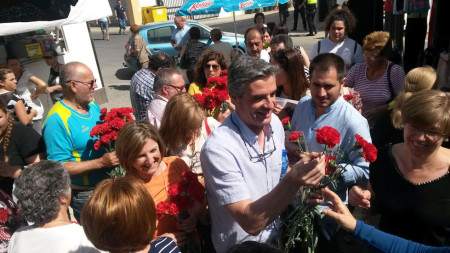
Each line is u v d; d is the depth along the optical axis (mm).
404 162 2072
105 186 1620
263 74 1747
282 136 2281
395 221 2145
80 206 3018
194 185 2086
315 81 2422
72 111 2904
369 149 1896
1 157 2846
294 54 3404
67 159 2869
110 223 1509
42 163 2027
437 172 1975
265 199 1661
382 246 1840
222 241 2109
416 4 5613
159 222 2289
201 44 7535
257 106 1798
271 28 8047
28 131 2930
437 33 5977
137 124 2311
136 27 9852
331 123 2498
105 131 2752
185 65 7672
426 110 1823
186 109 2666
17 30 3674
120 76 11672
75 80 2852
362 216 3285
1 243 2404
